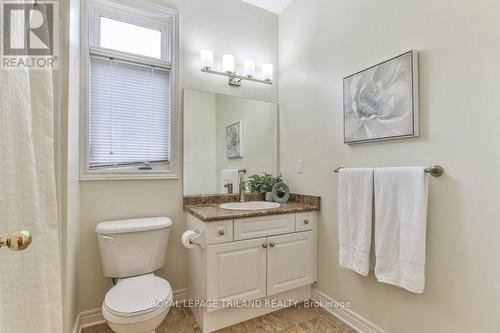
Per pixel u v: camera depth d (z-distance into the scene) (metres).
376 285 1.58
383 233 1.42
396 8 1.47
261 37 2.50
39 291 0.77
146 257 1.71
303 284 1.94
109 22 1.93
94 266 1.78
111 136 1.89
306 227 1.96
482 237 1.13
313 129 2.09
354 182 1.60
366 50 1.65
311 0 2.14
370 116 1.58
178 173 2.06
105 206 1.81
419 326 1.36
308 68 2.17
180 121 2.08
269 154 2.48
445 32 1.25
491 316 1.10
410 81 1.36
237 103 2.35
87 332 1.68
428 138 1.32
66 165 1.33
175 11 2.08
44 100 0.85
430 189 1.31
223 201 2.23
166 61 2.07
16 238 0.58
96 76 1.85
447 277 1.25
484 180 1.12
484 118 1.12
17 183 0.69
